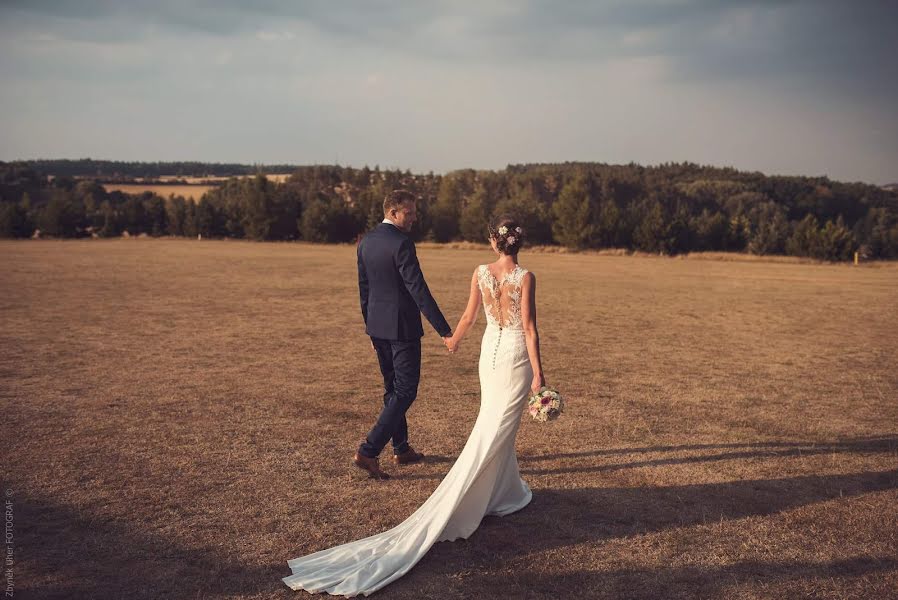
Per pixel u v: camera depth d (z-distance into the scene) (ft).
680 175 453.99
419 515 12.19
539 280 79.56
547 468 16.44
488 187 350.23
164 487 14.58
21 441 17.72
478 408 22.15
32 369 27.22
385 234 15.44
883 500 14.47
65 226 190.70
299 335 36.88
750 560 11.57
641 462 16.92
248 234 187.93
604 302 57.00
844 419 21.40
